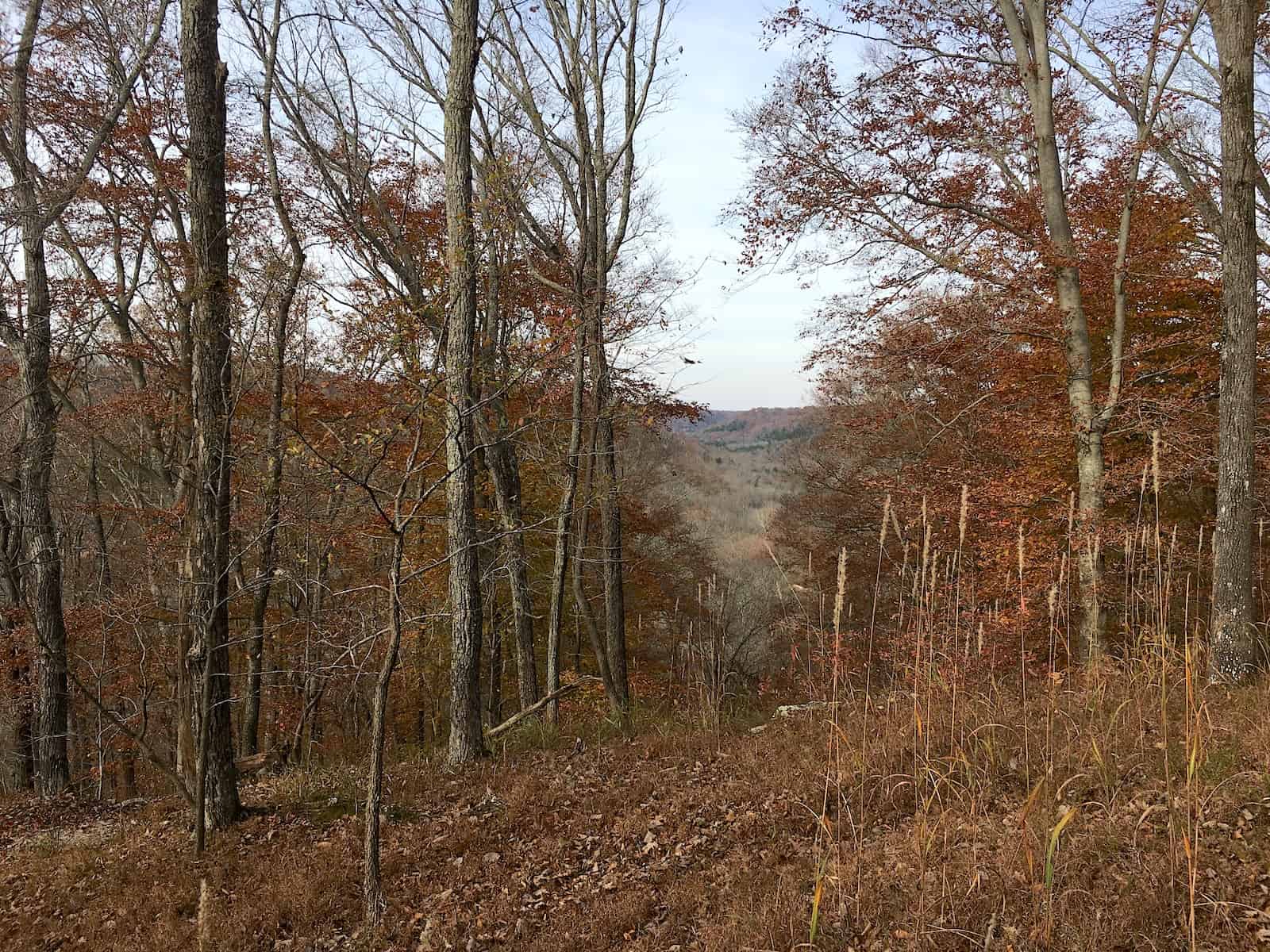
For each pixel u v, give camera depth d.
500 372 9.02
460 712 9.09
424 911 5.64
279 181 12.47
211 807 7.56
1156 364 13.12
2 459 12.70
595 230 12.69
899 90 11.57
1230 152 7.86
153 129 12.73
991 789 5.57
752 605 22.77
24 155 12.03
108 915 6.13
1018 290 11.55
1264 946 3.58
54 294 12.74
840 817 5.61
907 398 14.56
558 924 5.14
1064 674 7.93
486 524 13.66
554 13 12.60
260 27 12.25
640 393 13.20
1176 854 4.19
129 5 13.34
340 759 11.38
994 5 11.97
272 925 5.68
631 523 17.17
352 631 11.77
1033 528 11.55
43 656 12.00
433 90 13.07
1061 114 12.23
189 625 8.07
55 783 12.04
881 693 8.62
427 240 13.16
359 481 5.42
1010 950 3.80
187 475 10.25
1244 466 7.65
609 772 8.10
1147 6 11.66
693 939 4.76
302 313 11.30
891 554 17.39
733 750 8.21
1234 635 7.52
